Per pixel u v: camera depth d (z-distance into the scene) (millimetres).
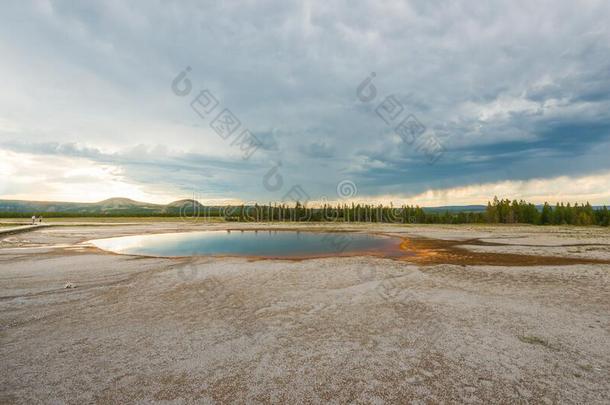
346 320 8328
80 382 5258
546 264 17266
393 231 45781
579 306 9547
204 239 35750
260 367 5777
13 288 11742
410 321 8227
